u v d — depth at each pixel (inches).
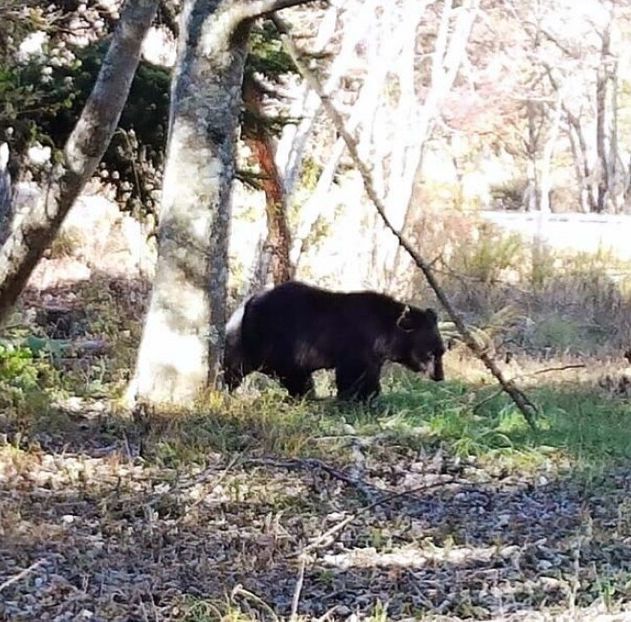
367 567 335.9
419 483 438.9
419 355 581.9
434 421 533.0
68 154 466.6
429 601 306.5
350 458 464.1
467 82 1418.6
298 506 392.5
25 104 517.3
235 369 577.9
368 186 528.4
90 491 392.2
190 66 522.9
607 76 1907.0
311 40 957.2
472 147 1739.7
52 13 637.3
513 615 294.5
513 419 547.2
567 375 708.7
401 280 961.5
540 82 1798.7
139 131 672.4
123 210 737.0
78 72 625.0
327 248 1064.8
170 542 348.8
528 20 1445.6
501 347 788.0
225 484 409.4
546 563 342.0
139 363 529.7
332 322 574.9
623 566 339.3
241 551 342.6
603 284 994.7
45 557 328.5
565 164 2225.6
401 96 1008.2
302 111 871.7
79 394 551.8
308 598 307.6
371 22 980.6
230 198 533.0
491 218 1224.8
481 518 394.3
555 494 429.4
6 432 464.4
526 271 1050.7
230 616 282.4
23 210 850.1
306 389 584.1
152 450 445.4
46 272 988.6
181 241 522.0
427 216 1087.0
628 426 553.3
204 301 524.4
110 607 291.3
